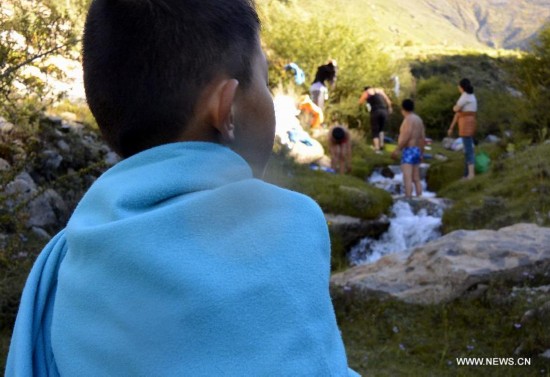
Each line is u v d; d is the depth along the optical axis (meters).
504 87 26.00
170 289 0.84
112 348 0.86
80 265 0.92
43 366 0.97
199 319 0.82
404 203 13.86
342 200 13.04
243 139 1.02
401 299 7.27
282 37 20.12
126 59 0.98
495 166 14.39
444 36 142.50
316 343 0.82
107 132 1.03
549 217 11.12
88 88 1.02
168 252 0.85
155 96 0.97
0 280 6.02
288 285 0.84
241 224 0.87
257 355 0.81
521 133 16.23
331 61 18.52
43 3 5.57
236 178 0.96
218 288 0.83
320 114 17.66
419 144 14.46
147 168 0.95
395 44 35.56
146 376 0.83
